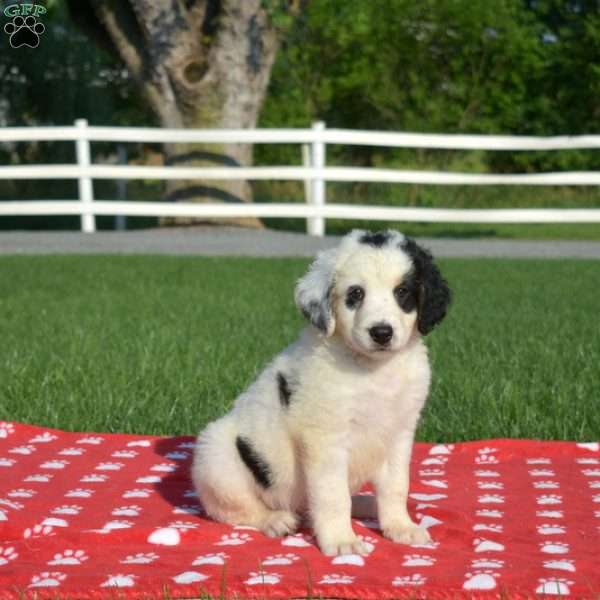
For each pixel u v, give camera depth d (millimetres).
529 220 18812
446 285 4570
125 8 19484
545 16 33312
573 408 7172
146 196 30047
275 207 19156
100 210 19531
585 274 15172
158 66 19469
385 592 3787
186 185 20141
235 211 19156
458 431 6867
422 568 4137
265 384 4590
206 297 12703
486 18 28656
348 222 25062
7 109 26078
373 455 4543
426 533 4594
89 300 12531
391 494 4652
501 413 7074
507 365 8469
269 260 16188
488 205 27922
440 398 7520
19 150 26359
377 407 4383
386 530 4652
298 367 4430
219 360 8602
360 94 30078
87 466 6000
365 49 29141
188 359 8695
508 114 29984
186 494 5430
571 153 29984
